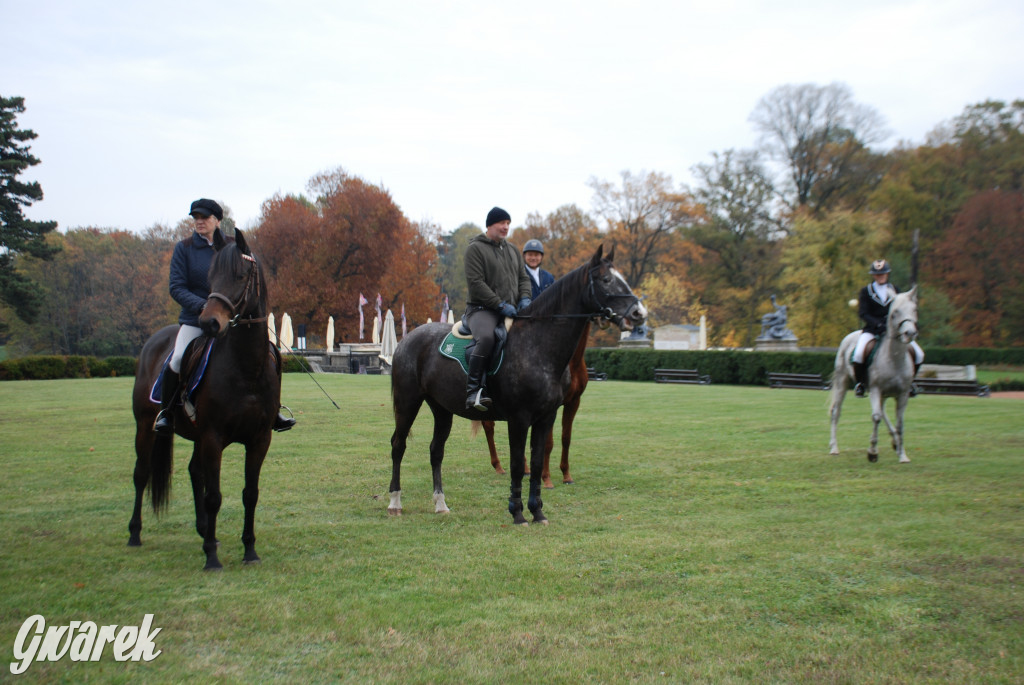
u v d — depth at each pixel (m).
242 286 5.15
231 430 5.41
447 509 7.24
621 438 12.09
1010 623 4.18
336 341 53.31
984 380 28.31
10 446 10.99
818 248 40.41
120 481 8.51
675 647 3.89
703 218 52.28
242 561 5.51
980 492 7.71
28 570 5.23
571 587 4.87
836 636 4.04
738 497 7.68
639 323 6.61
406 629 4.16
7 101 37.03
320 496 7.86
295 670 3.65
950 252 43.09
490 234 7.17
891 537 5.96
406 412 7.34
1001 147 45.16
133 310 59.50
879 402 9.69
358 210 52.12
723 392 22.86
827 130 45.81
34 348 58.56
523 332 6.86
